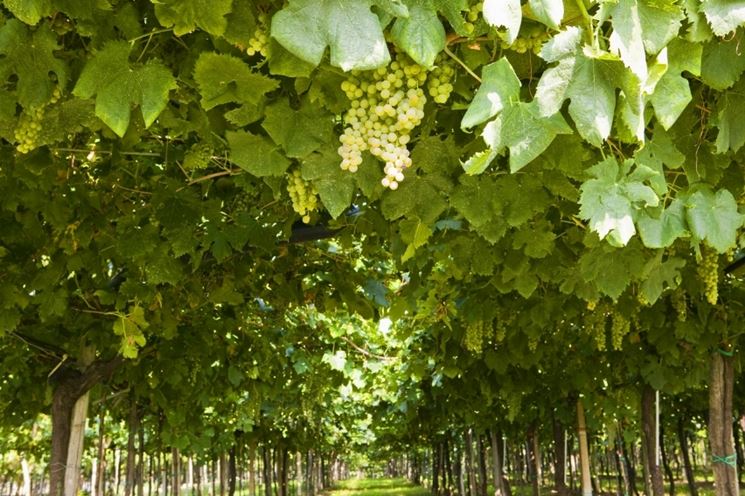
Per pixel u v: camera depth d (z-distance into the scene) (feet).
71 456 17.79
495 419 35.47
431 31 5.72
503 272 15.20
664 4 5.80
